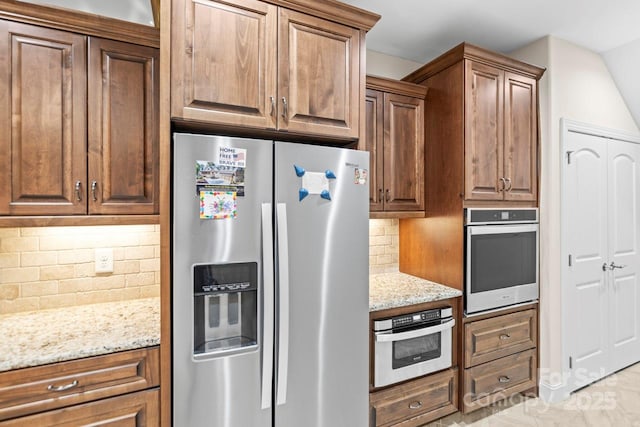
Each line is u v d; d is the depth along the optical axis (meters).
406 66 2.87
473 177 2.22
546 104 2.49
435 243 2.41
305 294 1.57
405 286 2.30
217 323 1.50
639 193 3.06
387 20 2.28
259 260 1.47
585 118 2.65
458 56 2.21
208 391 1.40
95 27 1.54
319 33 1.67
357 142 1.80
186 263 1.36
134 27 1.60
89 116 1.54
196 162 1.36
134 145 1.63
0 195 1.39
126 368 1.36
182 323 1.36
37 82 1.45
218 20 1.47
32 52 1.45
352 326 1.70
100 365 1.32
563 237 2.52
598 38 2.53
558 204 2.51
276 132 1.61
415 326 2.01
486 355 2.27
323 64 1.68
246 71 1.51
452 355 2.18
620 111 2.90
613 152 2.86
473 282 2.21
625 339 2.99
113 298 1.91
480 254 2.24
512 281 2.38
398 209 2.38
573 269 2.59
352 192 1.69
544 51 2.50
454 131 2.26
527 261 2.46
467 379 2.19
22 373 1.21
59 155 1.49
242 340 1.54
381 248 2.70
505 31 2.42
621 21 2.30
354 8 1.70
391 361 1.92
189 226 1.36
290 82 1.60
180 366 1.36
